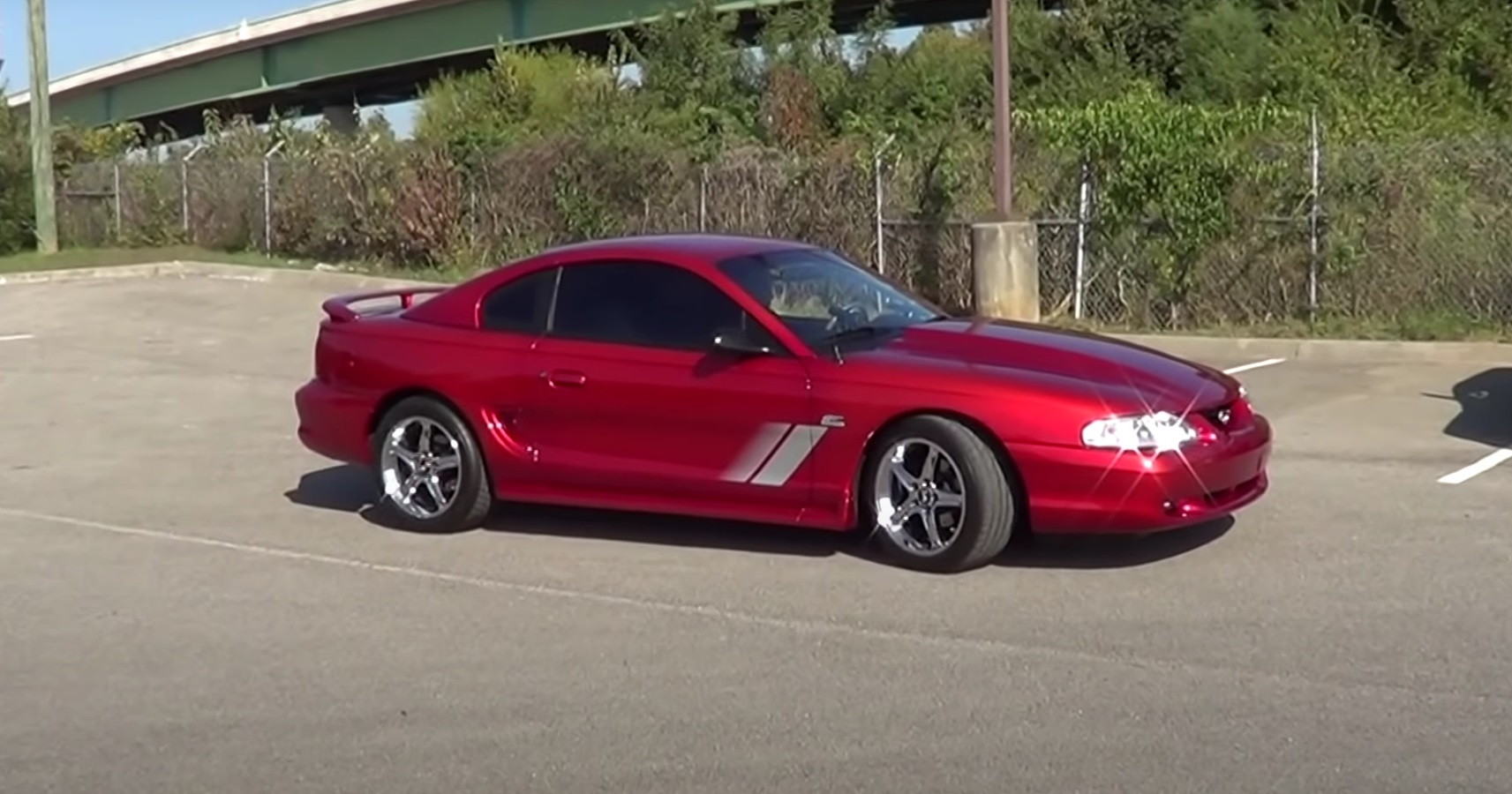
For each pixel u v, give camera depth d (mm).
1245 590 7992
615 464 9070
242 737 6465
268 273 27578
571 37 47562
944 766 5934
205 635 7797
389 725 6531
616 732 6375
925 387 8320
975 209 20297
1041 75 31969
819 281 9266
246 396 15391
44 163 33125
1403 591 7902
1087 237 19156
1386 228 17688
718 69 34375
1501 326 16969
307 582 8688
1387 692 6543
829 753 6086
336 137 32312
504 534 9609
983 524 8250
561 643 7516
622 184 24891
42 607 8344
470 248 27172
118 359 18312
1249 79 28828
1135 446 8047
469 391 9422
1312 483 10375
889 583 8305
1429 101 26109
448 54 49938
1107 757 5965
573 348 9180
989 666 7000
